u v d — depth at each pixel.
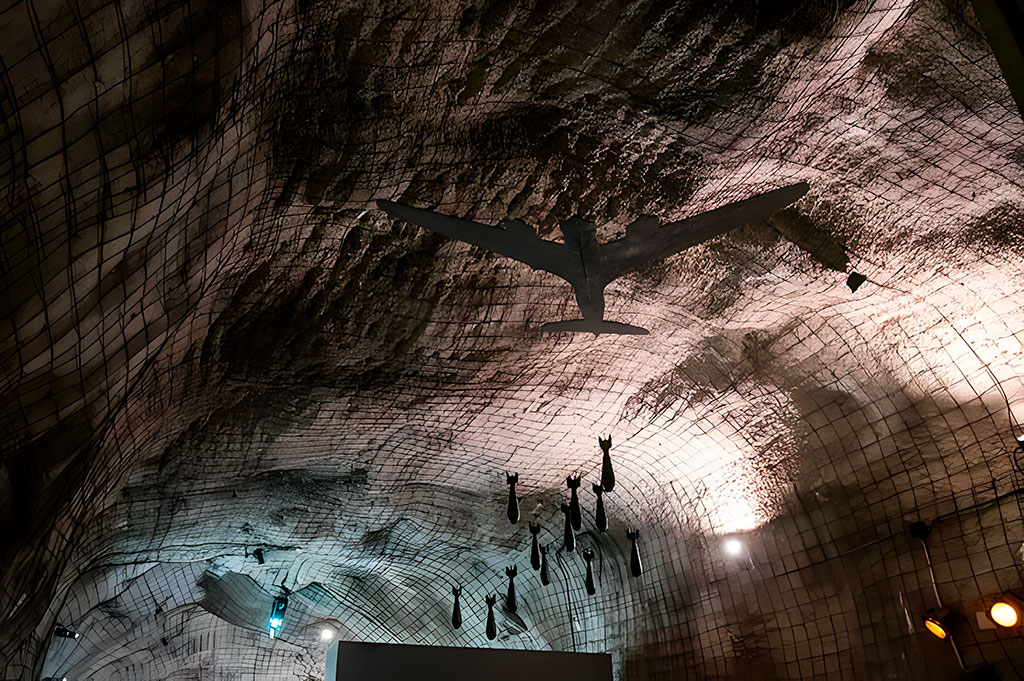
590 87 4.43
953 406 7.02
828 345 7.52
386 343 6.90
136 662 15.35
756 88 4.49
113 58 2.31
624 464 10.10
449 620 14.16
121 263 3.16
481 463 10.14
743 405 8.53
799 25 4.06
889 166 5.36
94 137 2.46
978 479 6.86
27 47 2.00
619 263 3.67
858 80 4.59
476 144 4.76
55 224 2.53
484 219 5.44
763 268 6.55
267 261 5.41
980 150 5.10
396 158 4.66
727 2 3.90
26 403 3.19
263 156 4.11
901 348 7.11
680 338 7.71
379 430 8.89
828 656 7.98
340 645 9.01
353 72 3.90
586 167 5.11
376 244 5.64
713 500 9.48
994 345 6.57
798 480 8.49
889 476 7.57
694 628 9.73
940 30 4.25
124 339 3.76
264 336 6.37
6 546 3.71
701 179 5.30
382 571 14.03
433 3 3.60
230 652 16.19
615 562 11.33
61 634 11.60
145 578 13.53
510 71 4.23
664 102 4.58
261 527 11.37
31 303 2.67
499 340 7.13
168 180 3.03
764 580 8.88
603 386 8.38
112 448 5.05
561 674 9.76
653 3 3.86
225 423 8.02
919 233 5.96
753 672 8.77
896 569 7.39
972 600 6.67
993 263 6.03
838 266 6.36
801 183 3.31
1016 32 0.93
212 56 2.76
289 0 3.15
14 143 2.17
